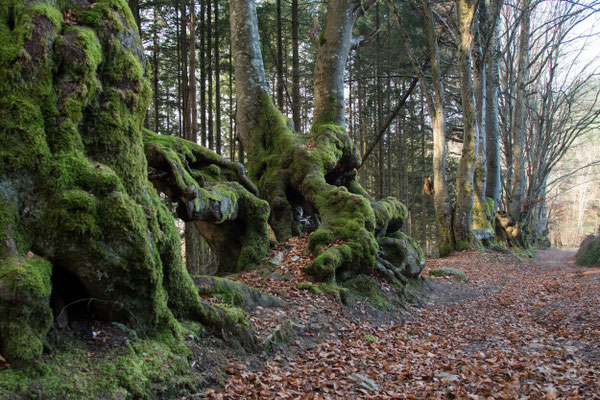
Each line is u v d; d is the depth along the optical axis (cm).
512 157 3400
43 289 358
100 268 412
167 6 2322
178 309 519
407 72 2672
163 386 405
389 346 719
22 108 385
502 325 980
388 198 1400
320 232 1027
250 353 553
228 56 2597
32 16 397
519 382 552
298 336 659
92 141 446
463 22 2041
